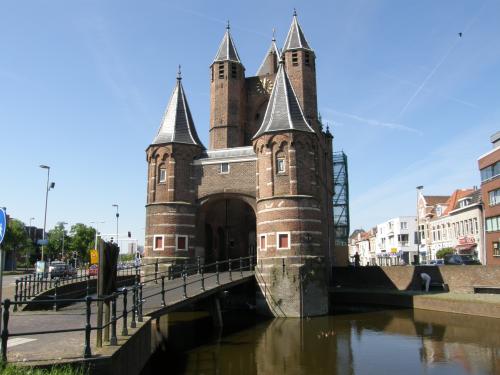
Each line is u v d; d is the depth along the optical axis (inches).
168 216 1321.4
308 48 1651.1
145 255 1320.1
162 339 857.5
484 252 1884.8
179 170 1358.3
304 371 620.1
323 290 1182.9
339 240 2866.6
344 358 695.1
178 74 1475.1
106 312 447.5
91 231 3435.0
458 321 1015.6
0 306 344.5
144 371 587.5
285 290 1153.4
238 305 1364.4
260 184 1259.8
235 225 1595.7
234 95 1683.1
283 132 1224.8
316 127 1601.9
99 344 404.2
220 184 1360.7
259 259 1227.2
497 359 669.3
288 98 1283.2
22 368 319.6
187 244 1323.8
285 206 1192.2
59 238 3457.2
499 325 941.8
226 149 1401.3
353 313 1211.9
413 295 1285.7
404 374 602.2
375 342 813.2
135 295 555.8
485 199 1847.9
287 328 976.3
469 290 1318.9
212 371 619.2
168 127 1393.9
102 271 421.7
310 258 1173.1
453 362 658.2
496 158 1737.2
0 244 342.6
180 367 641.0
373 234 4591.5
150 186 1358.3
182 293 881.5
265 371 620.4
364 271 1652.3
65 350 390.9
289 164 1213.7
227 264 1563.7
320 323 1042.1
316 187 1241.4
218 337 874.8
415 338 841.5
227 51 1697.8
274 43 1961.1
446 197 3201.3
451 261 1774.1
